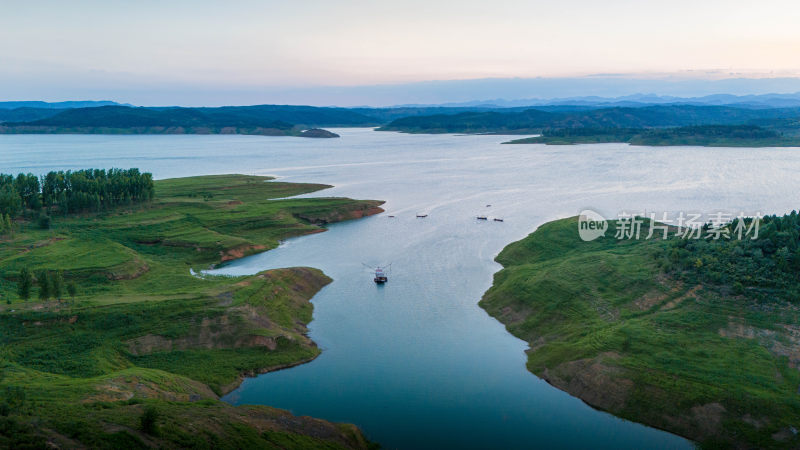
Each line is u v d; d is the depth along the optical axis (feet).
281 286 320.70
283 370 236.43
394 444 180.86
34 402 157.28
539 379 225.97
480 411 201.26
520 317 287.07
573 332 252.62
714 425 181.06
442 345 261.03
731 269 260.62
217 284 334.65
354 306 315.78
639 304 259.60
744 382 192.65
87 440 134.00
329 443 173.27
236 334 253.03
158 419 158.10
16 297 281.95
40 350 221.25
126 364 224.33
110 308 256.52
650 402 195.52
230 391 217.36
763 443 171.53
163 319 255.70
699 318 234.99
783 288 239.30
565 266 323.16
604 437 184.03
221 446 151.43
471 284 354.13
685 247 298.76
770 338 214.90
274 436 166.50
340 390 217.97
